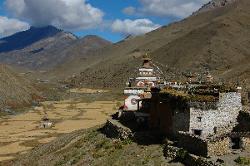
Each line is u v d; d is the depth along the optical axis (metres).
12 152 91.75
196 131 47.94
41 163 70.38
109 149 59.25
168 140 49.94
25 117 158.88
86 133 75.62
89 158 60.12
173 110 51.25
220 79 116.94
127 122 68.00
